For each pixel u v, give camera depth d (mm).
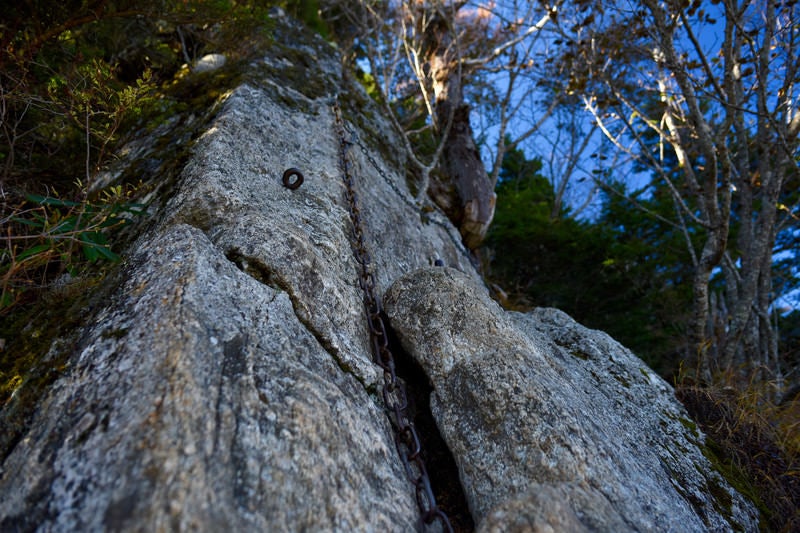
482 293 2053
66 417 1082
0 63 2094
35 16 2219
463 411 1539
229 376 1162
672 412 2383
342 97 4586
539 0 4320
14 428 1161
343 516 1035
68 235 1554
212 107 3107
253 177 2322
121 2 2568
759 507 1921
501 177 14828
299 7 6973
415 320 1869
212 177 2059
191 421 970
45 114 2549
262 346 1313
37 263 1559
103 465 908
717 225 3887
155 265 1464
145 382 1054
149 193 2312
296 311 1594
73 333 1407
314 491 1033
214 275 1434
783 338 6938
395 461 1384
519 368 1550
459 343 1755
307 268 1749
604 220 10656
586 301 8508
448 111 5785
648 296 8203
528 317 3084
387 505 1172
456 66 6078
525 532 984
